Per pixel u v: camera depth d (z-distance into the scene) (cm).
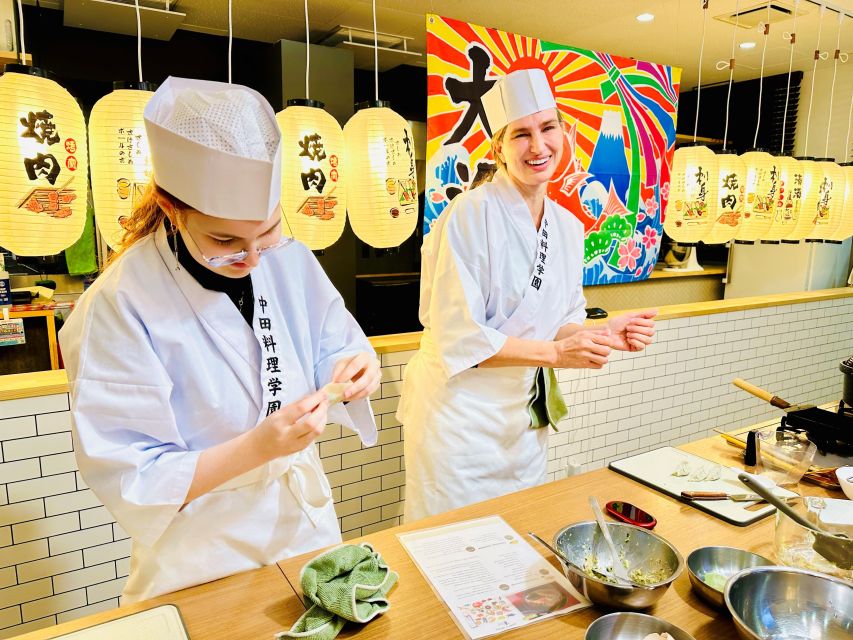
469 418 192
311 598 100
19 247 166
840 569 110
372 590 103
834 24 389
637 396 331
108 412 106
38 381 186
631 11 382
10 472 181
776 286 523
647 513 136
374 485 253
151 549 118
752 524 136
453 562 119
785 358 414
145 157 175
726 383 378
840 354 459
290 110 205
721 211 295
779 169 318
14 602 187
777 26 395
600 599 103
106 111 173
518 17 397
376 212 222
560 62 341
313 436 104
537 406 204
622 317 177
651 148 390
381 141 219
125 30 408
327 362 137
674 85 395
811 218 342
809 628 98
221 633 98
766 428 196
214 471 105
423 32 438
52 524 190
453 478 193
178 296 114
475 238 186
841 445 171
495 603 107
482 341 178
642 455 174
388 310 568
